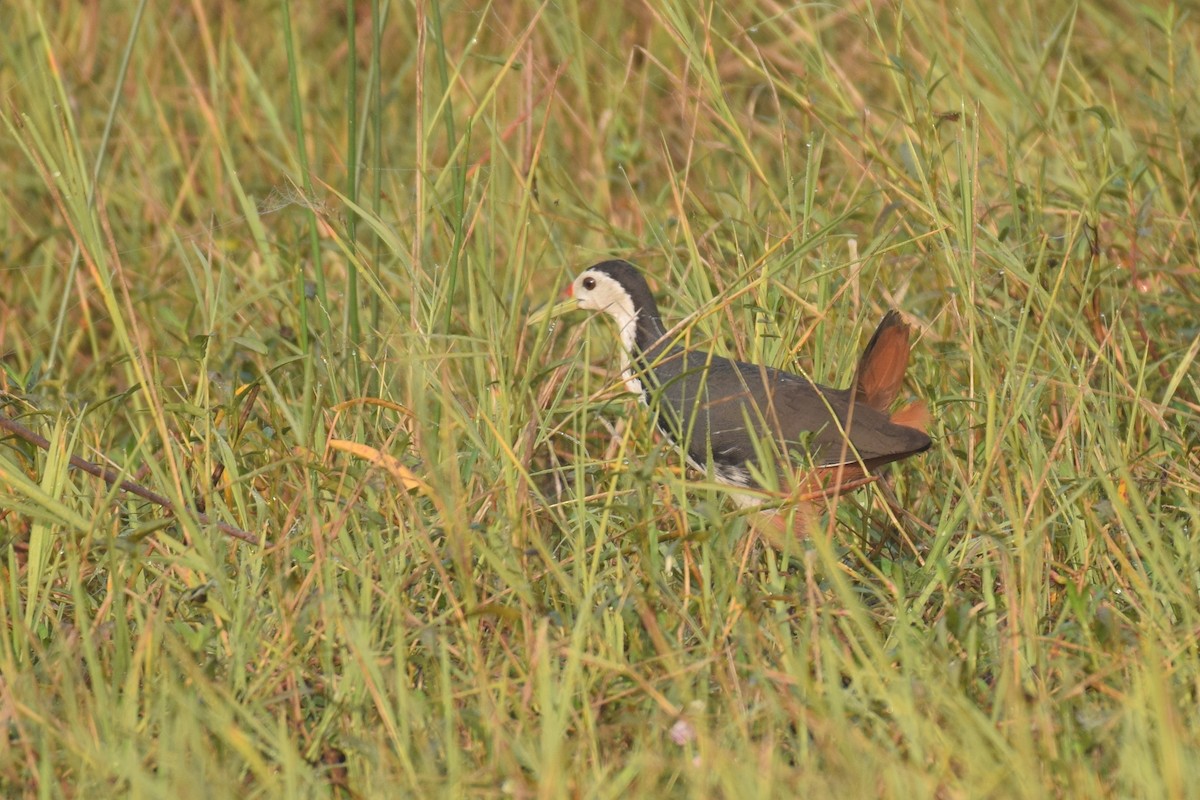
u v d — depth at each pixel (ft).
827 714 31.78
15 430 42.14
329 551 38.91
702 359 48.57
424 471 41.29
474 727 33.81
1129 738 30.76
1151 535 37.29
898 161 58.90
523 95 59.16
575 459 42.42
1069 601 36.50
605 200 64.49
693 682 35.40
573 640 34.42
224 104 71.31
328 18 81.46
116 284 61.36
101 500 40.91
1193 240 57.26
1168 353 49.90
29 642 37.04
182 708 31.99
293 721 34.40
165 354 46.32
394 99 72.13
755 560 42.19
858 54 72.43
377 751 31.86
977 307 48.37
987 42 66.54
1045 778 30.78
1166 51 69.72
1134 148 59.06
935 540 41.65
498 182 60.49
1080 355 50.26
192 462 44.68
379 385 47.03
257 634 36.24
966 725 30.50
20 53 74.08
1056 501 41.57
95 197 48.80
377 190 51.37
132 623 39.47
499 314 47.37
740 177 65.10
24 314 64.64
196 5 69.26
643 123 70.69
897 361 44.32
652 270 59.67
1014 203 49.96
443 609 39.45
